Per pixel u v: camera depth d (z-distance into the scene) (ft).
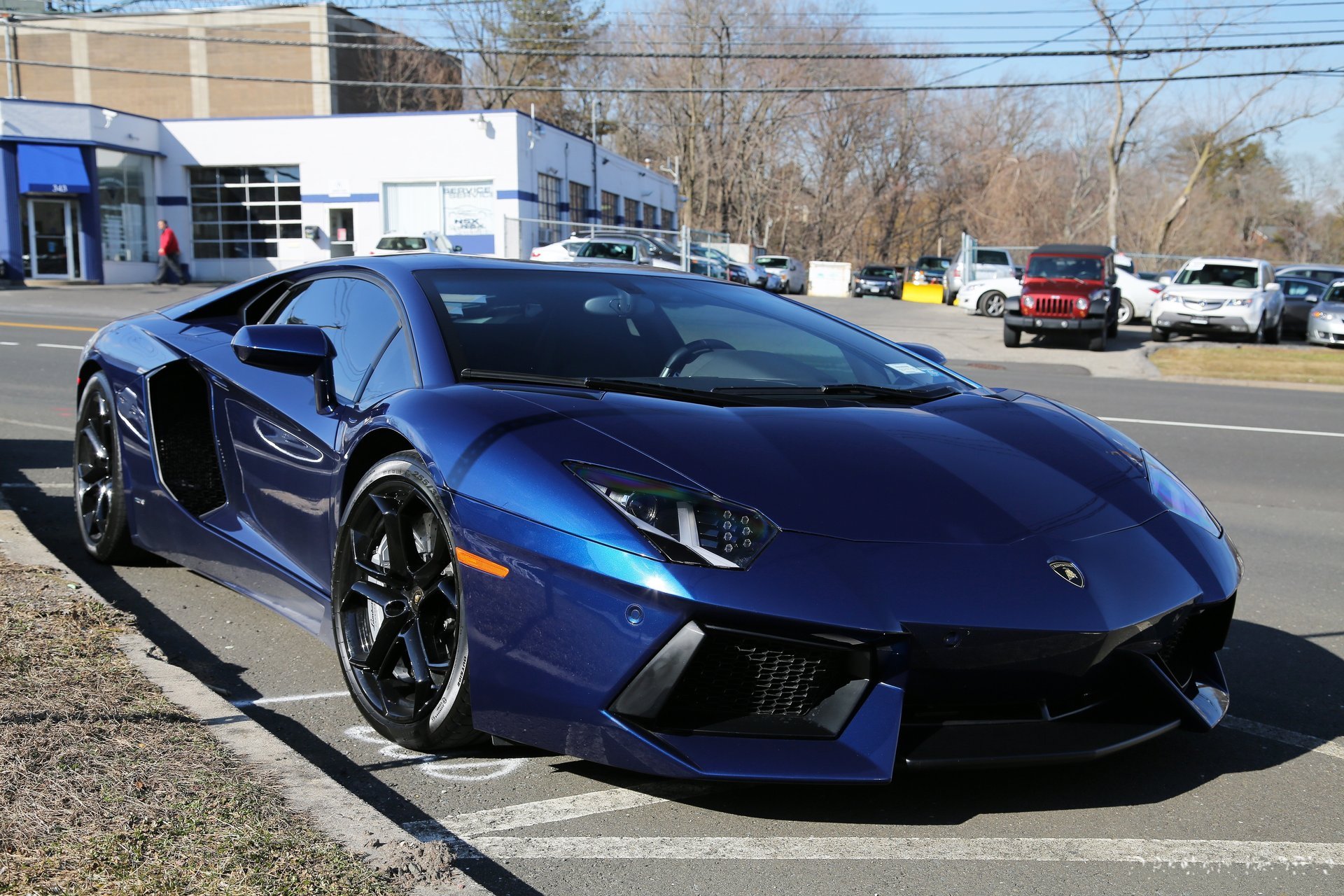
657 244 83.97
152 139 104.88
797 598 6.97
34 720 7.82
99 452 13.61
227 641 11.24
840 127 199.52
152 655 9.64
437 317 9.76
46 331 48.93
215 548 11.66
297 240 107.76
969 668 7.23
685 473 7.55
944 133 209.26
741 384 9.63
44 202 96.48
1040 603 7.32
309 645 11.24
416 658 8.48
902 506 7.75
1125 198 198.90
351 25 158.51
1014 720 7.66
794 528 7.33
